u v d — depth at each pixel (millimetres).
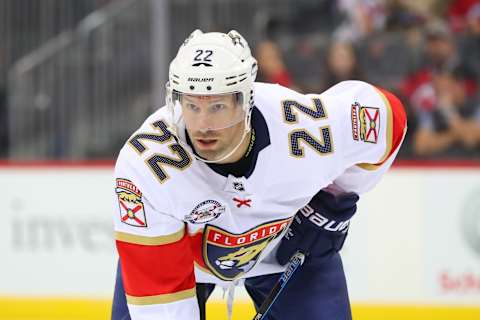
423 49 22219
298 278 10398
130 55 21844
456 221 18047
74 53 22047
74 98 22016
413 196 18078
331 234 10148
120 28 21938
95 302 18672
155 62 21547
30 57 22094
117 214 8773
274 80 22438
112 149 21906
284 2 22766
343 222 10062
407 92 21953
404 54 22234
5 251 19000
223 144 8211
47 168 18797
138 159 8508
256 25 22531
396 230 18094
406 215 18078
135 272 8875
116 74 21906
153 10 21438
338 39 22688
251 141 8586
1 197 18984
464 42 22203
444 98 21797
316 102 9094
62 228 18797
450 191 18031
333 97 9320
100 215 18656
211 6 22156
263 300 11062
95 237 18672
